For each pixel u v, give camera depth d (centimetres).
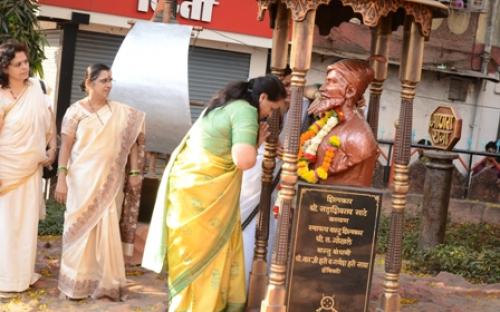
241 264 477
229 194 453
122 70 648
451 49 1658
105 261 526
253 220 524
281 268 440
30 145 532
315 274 449
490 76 1709
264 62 1427
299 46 426
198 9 1341
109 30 1316
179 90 635
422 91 1675
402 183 458
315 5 423
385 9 431
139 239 628
